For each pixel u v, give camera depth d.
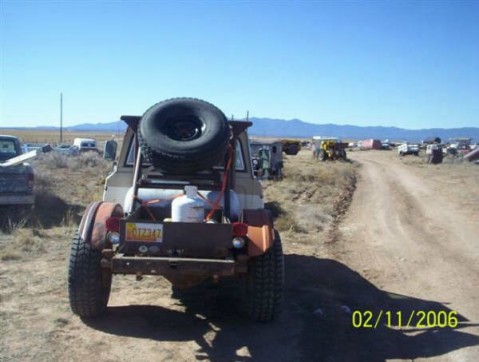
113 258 4.17
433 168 33.19
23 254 6.96
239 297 5.55
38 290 5.49
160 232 4.28
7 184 9.55
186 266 4.18
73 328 4.55
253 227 4.53
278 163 21.03
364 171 30.66
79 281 4.48
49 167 20.88
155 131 4.79
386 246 8.99
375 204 15.11
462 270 7.31
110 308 5.08
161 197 5.11
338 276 6.79
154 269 4.17
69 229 8.66
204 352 4.19
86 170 20.09
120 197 5.87
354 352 4.34
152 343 4.32
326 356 4.24
